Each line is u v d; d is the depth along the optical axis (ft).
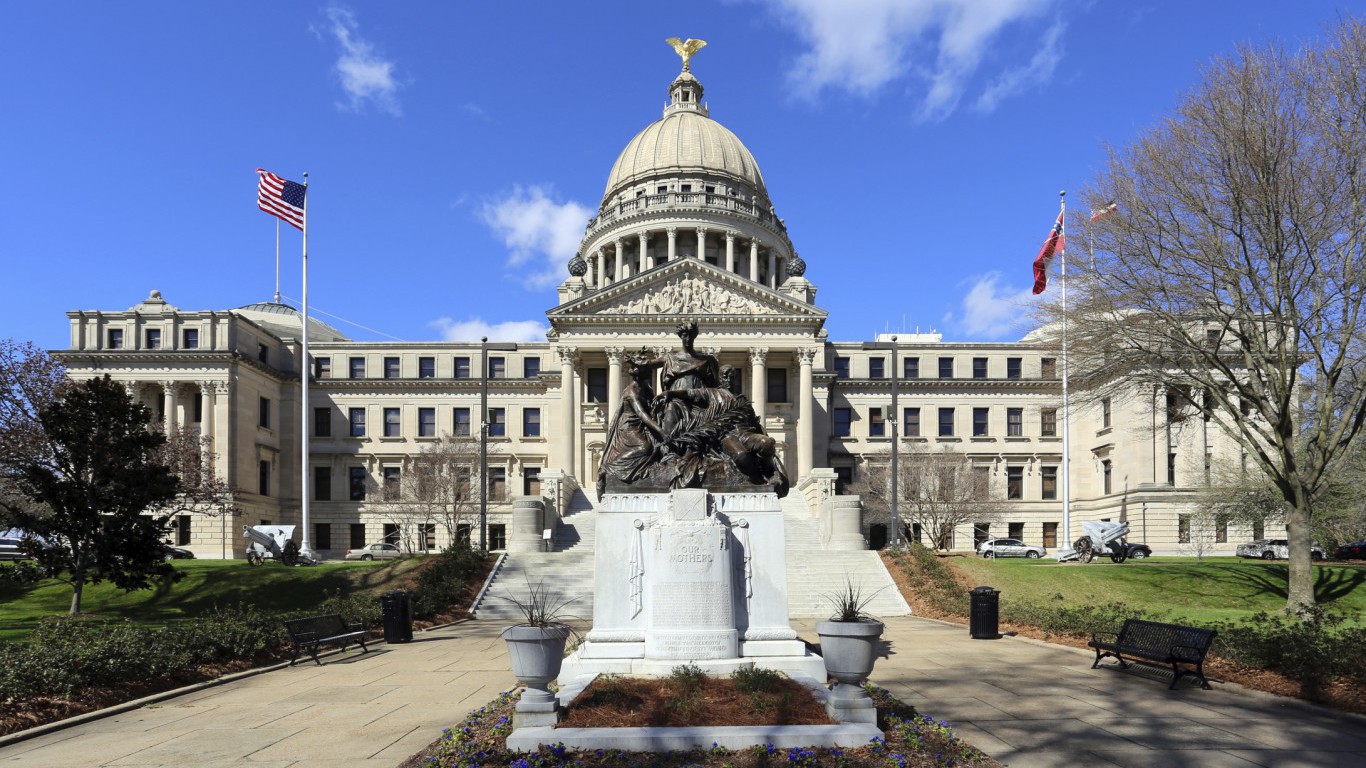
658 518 41.16
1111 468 227.81
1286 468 89.86
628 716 32.50
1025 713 40.55
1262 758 32.81
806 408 214.69
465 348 258.98
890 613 96.58
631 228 297.12
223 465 216.95
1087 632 65.51
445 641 75.25
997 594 70.95
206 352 218.59
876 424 254.88
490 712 38.04
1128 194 92.48
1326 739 35.65
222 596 111.04
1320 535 150.92
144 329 223.30
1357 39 80.02
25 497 114.93
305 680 53.42
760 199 322.14
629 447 43.86
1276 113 82.99
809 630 78.54
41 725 39.70
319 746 35.70
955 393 255.50
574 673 39.50
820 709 33.60
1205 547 199.00
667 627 39.63
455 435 246.47
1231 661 51.21
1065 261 101.35
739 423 45.24
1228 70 84.48
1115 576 112.98
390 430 254.88
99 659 46.98
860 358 261.24
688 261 217.15
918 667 55.01
